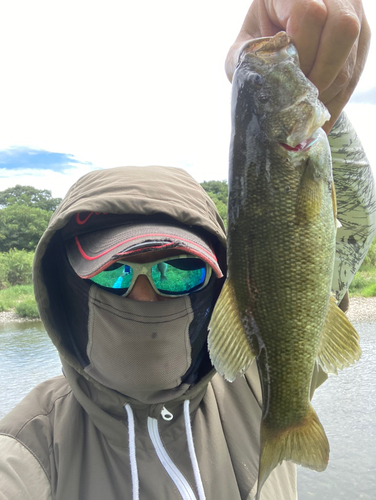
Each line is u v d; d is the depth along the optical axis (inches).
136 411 17.2
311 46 13.7
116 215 17.6
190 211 17.6
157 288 17.2
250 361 16.1
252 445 18.0
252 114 15.9
